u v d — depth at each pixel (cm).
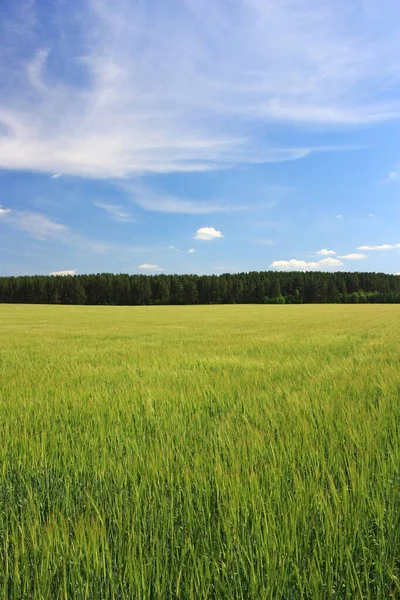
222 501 340
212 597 252
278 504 323
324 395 711
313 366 1095
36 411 651
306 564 274
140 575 256
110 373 1045
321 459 417
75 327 3344
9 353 1548
